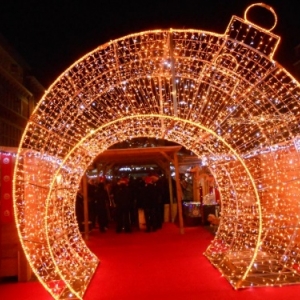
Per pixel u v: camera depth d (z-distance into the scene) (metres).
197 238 13.34
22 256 8.53
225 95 8.31
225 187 10.92
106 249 12.01
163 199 17.64
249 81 7.48
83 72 7.60
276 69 7.12
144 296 7.08
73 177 10.00
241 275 8.02
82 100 7.91
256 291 7.11
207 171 18.39
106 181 19.56
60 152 8.38
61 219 9.41
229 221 10.66
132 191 16.38
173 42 7.12
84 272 8.90
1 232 8.62
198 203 17.41
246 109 8.17
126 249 11.84
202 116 8.54
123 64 7.39
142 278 8.33
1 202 8.64
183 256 10.39
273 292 7.00
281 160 9.25
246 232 10.29
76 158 9.42
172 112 8.16
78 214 15.73
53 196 8.41
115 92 8.13
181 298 6.88
